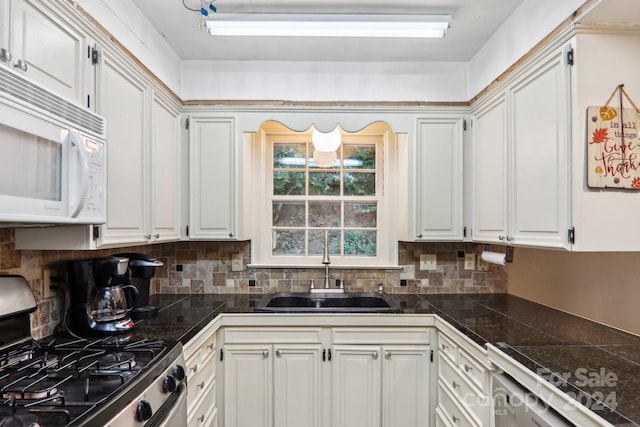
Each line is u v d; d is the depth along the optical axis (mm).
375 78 2490
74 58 1323
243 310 2139
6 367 1166
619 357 1328
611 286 2641
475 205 2365
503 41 2008
